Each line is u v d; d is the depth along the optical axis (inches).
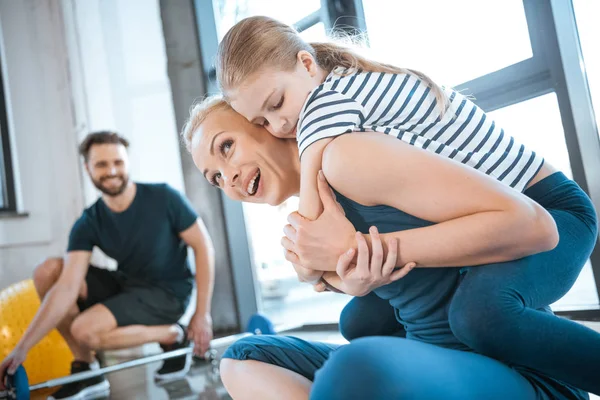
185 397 65.6
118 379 84.3
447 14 84.8
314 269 30.2
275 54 32.6
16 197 136.3
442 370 22.3
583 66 69.2
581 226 30.7
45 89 145.2
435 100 31.0
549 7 71.6
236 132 35.5
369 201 27.9
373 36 93.8
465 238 25.1
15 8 144.5
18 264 134.6
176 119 112.7
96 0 127.5
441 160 26.0
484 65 81.4
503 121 79.7
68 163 144.3
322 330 102.6
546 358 25.1
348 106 29.0
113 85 124.5
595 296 77.0
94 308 85.3
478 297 25.8
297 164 36.3
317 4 102.3
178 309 89.9
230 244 109.0
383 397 21.2
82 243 85.0
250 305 109.7
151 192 88.3
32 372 82.1
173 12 113.2
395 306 31.2
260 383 32.3
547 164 33.0
